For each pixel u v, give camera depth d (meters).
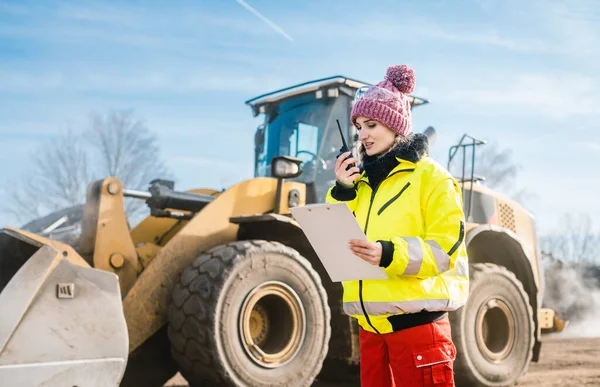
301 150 5.68
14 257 4.35
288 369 4.42
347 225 2.08
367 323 2.32
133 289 4.30
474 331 5.38
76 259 4.00
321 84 5.63
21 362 3.26
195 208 5.08
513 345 5.66
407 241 2.14
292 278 4.54
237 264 4.28
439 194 2.26
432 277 2.20
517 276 6.16
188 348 4.18
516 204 6.93
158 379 4.71
